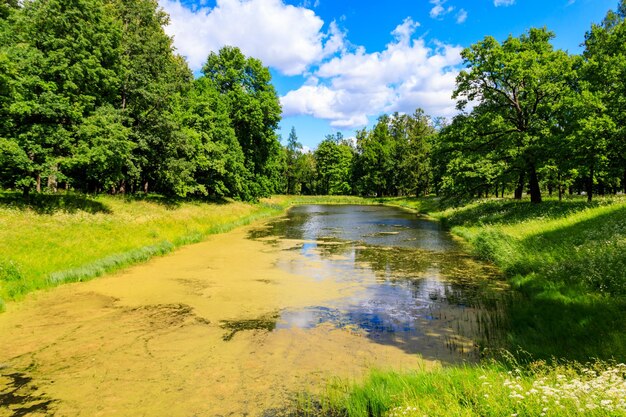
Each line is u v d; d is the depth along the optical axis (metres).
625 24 19.64
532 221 19.94
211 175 36.00
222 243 21.39
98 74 20.64
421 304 10.67
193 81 39.22
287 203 63.81
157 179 31.67
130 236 18.34
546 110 22.48
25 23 18.39
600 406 3.65
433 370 6.39
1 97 15.41
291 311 10.20
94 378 6.60
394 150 79.69
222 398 5.93
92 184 27.39
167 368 6.96
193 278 13.58
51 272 12.54
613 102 17.66
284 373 6.75
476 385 5.08
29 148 16.83
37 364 7.12
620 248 10.47
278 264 16.02
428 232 26.62
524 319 8.80
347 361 7.20
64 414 5.54
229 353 7.61
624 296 8.23
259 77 45.09
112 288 12.16
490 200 34.31
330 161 96.25
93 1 21.00
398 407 4.87
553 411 3.83
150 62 27.41
